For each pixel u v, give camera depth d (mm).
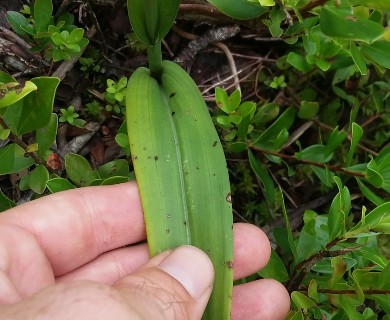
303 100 151
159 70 121
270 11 106
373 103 154
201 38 148
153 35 111
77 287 78
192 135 112
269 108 141
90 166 132
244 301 119
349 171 129
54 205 109
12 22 125
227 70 154
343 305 107
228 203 108
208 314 102
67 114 132
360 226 106
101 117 141
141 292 86
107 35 146
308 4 101
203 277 97
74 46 121
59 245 110
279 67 146
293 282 124
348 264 118
